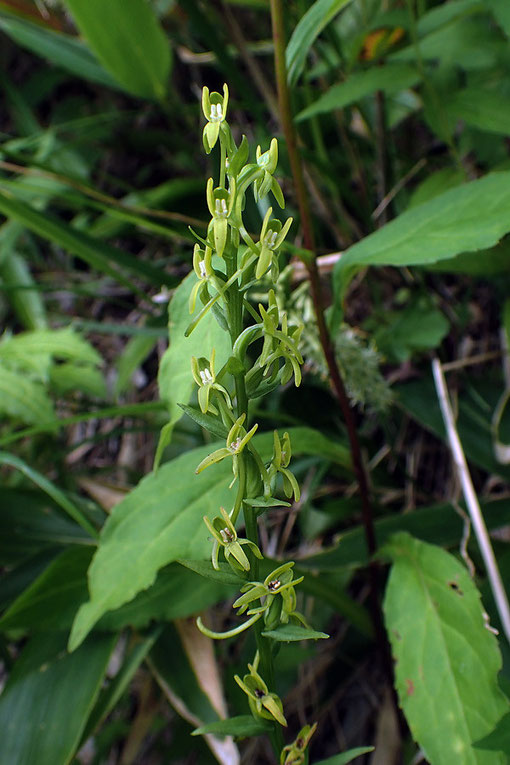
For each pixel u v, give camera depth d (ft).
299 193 1.52
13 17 2.72
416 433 2.38
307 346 1.79
